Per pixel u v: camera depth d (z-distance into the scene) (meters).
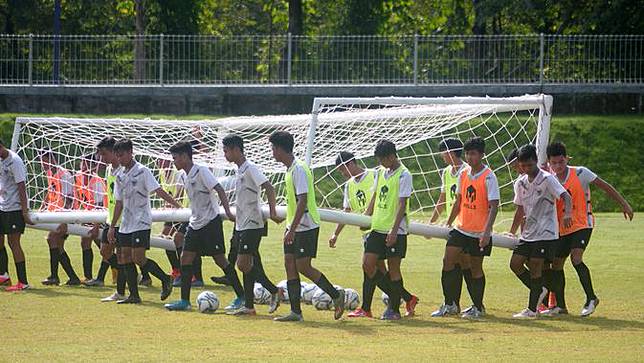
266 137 54.72
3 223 41.78
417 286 44.69
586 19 108.75
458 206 36.56
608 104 95.44
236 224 35.94
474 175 35.69
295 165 34.12
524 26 117.88
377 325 33.50
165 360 26.22
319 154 49.94
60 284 44.44
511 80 93.62
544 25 116.62
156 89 94.00
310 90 93.69
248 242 35.28
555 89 93.62
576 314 36.72
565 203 35.16
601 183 37.09
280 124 48.94
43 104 93.50
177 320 33.91
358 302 37.84
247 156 52.06
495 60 93.44
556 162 36.78
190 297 40.66
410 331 32.03
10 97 93.19
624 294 41.88
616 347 28.97
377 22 112.00
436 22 119.06
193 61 94.56
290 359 26.50
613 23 107.69
